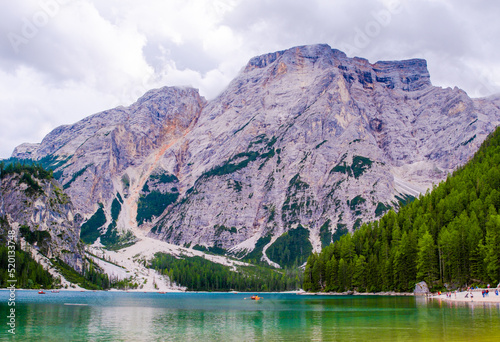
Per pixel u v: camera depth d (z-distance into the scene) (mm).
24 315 125562
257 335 88500
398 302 158750
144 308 163250
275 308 160000
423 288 186875
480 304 134750
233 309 159250
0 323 107812
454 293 164500
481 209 189625
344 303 167625
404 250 198625
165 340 84125
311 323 104938
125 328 101750
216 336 88375
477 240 171250
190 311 149875
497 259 157250
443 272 182500
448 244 176125
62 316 125125
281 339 82562
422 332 82750
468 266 173500
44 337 88375
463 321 95312
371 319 107312
